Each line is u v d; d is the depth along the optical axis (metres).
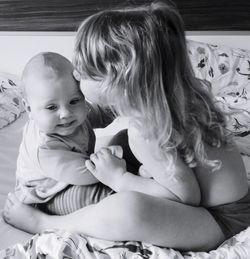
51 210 1.12
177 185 0.92
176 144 0.90
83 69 0.89
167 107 0.87
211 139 0.96
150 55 0.84
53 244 0.89
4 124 1.70
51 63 0.98
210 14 2.03
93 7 1.99
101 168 0.99
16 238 1.06
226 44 2.10
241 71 1.98
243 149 1.38
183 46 0.90
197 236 0.94
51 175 1.06
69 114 1.00
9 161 1.44
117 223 0.89
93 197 1.06
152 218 0.89
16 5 2.03
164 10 0.88
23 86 1.03
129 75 0.84
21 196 1.12
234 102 1.77
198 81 0.96
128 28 0.84
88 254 0.87
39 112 1.00
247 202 1.02
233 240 0.96
